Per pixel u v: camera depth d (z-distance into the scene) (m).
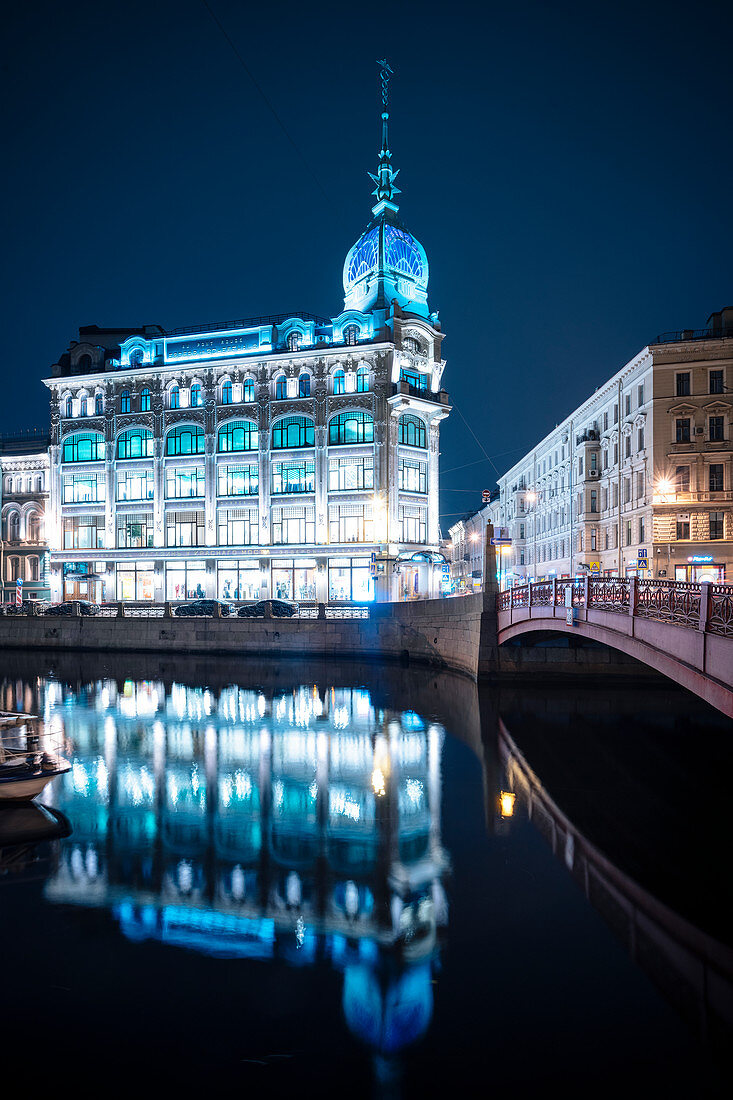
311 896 12.04
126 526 59.81
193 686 36.75
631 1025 8.45
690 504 46.91
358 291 59.81
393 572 52.62
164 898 11.98
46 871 13.17
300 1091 7.41
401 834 15.07
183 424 58.41
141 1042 8.16
